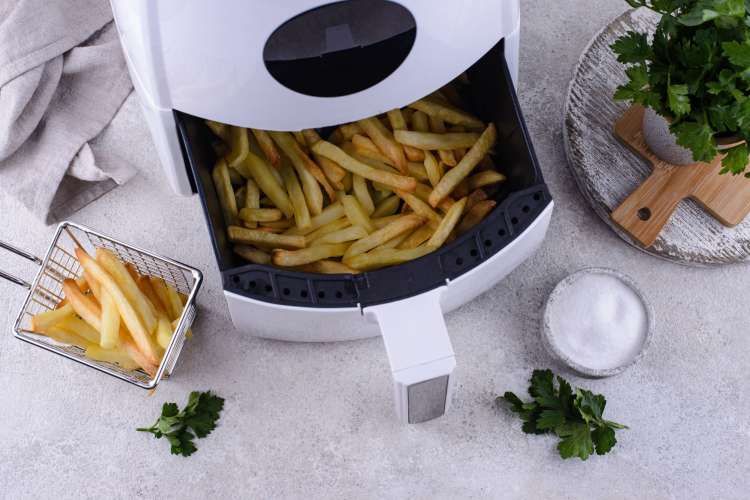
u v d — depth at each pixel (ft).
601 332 4.38
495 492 4.48
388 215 4.29
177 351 4.42
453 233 4.14
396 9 3.35
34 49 4.78
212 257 4.82
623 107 4.64
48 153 4.83
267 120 3.71
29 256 4.35
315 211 4.16
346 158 4.08
